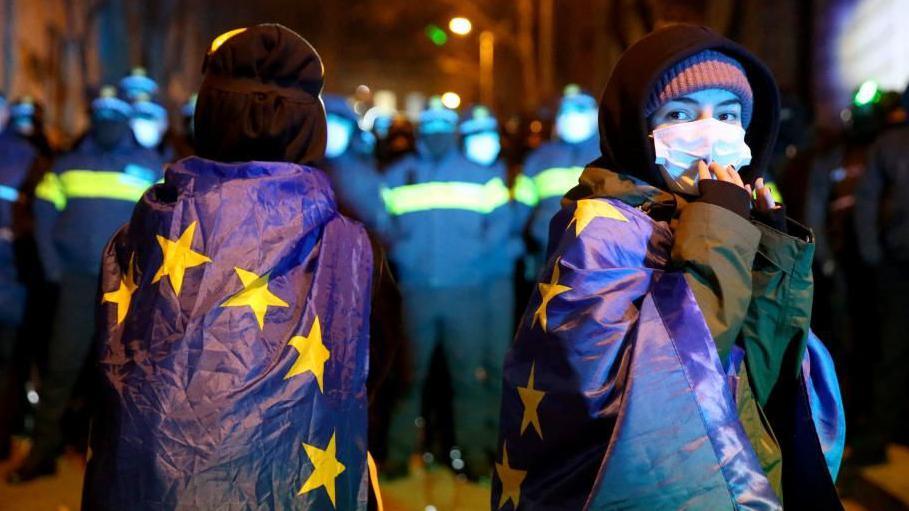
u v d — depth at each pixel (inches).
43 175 207.3
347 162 190.4
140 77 202.5
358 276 72.8
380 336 77.0
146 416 62.9
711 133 69.8
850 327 214.1
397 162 200.1
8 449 210.5
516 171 238.8
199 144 75.9
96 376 66.9
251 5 906.1
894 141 189.9
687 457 60.2
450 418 213.0
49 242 189.6
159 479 61.7
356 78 1248.8
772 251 67.4
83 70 453.1
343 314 70.6
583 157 204.5
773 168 214.8
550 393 64.7
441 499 182.4
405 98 1272.1
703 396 61.1
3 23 350.3
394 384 195.9
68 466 204.4
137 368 64.2
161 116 205.0
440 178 192.5
